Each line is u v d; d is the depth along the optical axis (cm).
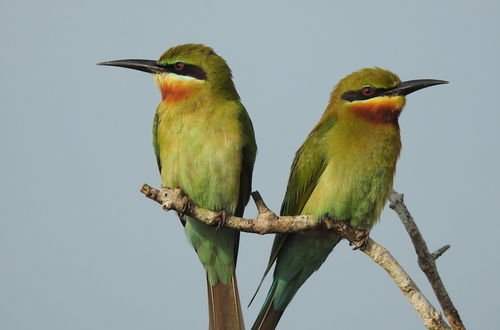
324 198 1047
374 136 1058
